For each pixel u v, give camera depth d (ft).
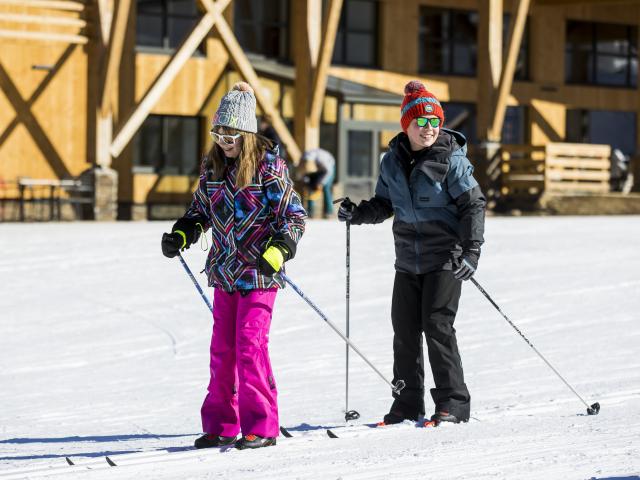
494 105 133.69
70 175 122.72
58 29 120.47
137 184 128.88
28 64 120.88
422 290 27.32
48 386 35.99
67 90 122.52
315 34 119.75
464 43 152.35
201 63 131.54
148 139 129.70
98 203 114.01
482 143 134.41
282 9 137.90
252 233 24.47
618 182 154.40
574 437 22.70
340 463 20.79
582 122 162.30
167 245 25.40
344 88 133.08
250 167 24.23
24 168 120.98
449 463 20.30
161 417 30.35
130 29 128.16
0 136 119.85
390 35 146.92
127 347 43.14
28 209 120.78
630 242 75.10
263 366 24.40
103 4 110.52
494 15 132.87
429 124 26.13
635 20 165.37
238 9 135.03
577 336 41.06
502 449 21.61
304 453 22.30
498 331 42.78
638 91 160.76
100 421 29.94
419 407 27.66
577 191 141.79
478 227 26.25
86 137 122.83
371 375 35.88
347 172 132.46
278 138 115.85
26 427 29.32
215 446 24.98
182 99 130.72
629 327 42.70
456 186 26.45
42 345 43.96
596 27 163.12
